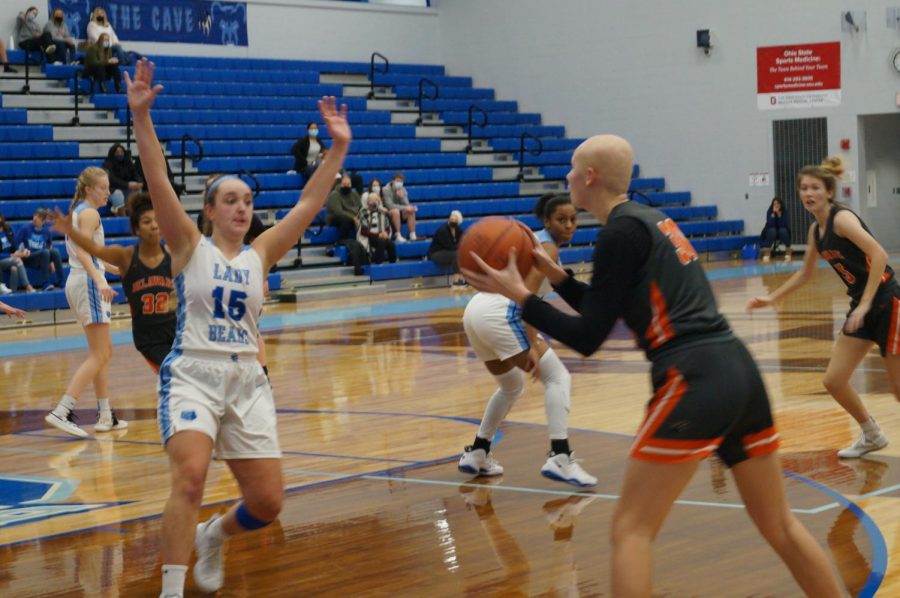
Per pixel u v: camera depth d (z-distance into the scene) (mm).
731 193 25469
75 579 4695
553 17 27359
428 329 14375
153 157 4133
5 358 12742
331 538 5238
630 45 26438
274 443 4297
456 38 28719
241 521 4367
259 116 22781
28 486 6551
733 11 25047
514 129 26375
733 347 3439
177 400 4156
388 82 26391
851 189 24047
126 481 6621
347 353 12352
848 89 23922
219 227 4293
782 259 23859
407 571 4707
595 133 27094
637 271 3436
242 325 4266
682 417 3330
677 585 4422
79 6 23000
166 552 4066
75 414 9117
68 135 20172
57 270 16562
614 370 10461
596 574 4574
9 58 21375
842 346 6387
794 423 7637
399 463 6867
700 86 25625
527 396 9344
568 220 5738
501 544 5051
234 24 25094
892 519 5227
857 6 23594
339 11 26797
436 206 22359
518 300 3566
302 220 4461
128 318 16812
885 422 7551
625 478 3424
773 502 3564
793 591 4301
